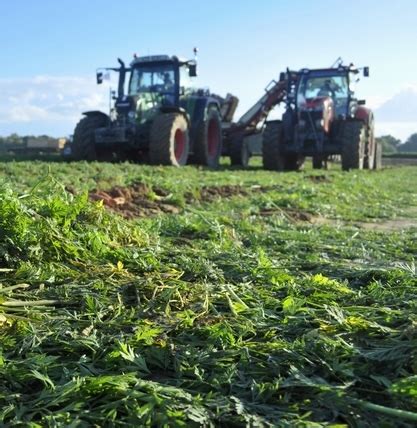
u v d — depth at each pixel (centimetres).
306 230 563
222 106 1967
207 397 190
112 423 176
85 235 350
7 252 308
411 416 180
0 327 241
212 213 622
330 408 190
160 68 1502
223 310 281
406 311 271
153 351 225
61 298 281
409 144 8338
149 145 1405
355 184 1126
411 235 548
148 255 350
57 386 195
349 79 1670
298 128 1616
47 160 1430
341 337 244
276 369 215
